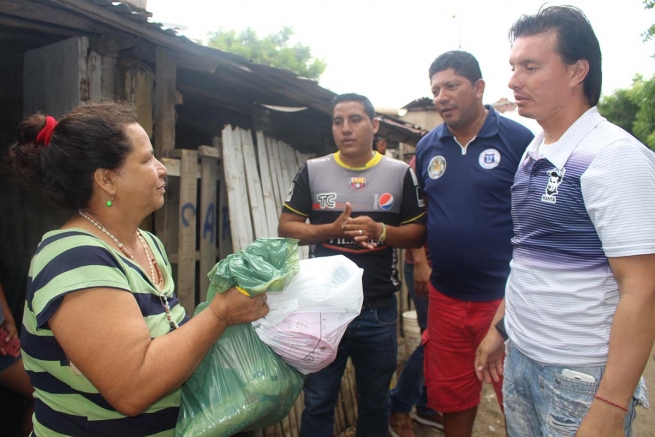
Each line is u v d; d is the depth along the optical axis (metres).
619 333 1.29
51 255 1.15
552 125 1.54
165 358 1.14
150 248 1.53
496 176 2.38
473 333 2.50
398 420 3.15
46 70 3.12
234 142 3.44
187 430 1.24
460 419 2.60
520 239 1.65
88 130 1.21
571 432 1.46
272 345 1.36
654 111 9.77
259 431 2.93
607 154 1.35
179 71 3.73
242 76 3.53
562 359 1.48
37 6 2.63
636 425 3.40
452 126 2.46
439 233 2.49
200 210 3.24
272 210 3.63
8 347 2.25
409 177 2.58
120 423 1.24
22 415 2.85
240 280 1.23
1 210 3.73
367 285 2.44
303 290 1.40
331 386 2.44
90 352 1.08
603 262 1.41
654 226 1.26
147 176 1.30
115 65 3.09
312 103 3.98
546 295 1.51
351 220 2.32
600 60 1.48
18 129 1.29
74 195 1.26
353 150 2.52
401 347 4.87
